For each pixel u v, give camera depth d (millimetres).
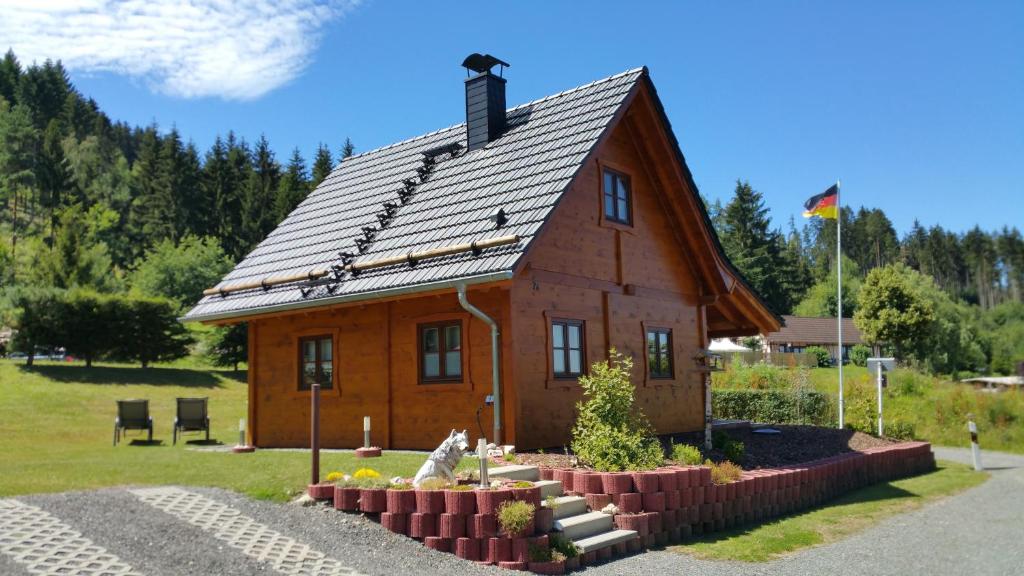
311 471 10375
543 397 13250
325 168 78250
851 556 9414
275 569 7070
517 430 12500
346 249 15492
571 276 14375
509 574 7941
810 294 87375
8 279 51406
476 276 11719
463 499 8430
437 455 9391
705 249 17984
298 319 16281
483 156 16219
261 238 69875
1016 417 26875
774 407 26781
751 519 11539
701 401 18359
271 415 16641
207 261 52562
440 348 13836
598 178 15484
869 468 16016
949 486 15930
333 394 15328
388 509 8688
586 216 15016
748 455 14609
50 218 72125
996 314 93875
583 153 13602
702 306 18922
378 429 14539
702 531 10617
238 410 28469
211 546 7375
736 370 32688
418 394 13984
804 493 13055
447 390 13523
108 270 55875
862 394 29438
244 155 85188
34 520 7441
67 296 32688
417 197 16344
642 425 15828
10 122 89500
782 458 14820
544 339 13469
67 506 7996
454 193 15320
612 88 15516
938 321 55562
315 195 20375
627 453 10688
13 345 32312
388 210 16281
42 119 109250
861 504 13445
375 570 7457
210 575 6703
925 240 137750
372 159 20609
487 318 12328
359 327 15078
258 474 10273
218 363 40156
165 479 9812
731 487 11180
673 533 10078
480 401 13055
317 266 15539
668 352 17469
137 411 18094
